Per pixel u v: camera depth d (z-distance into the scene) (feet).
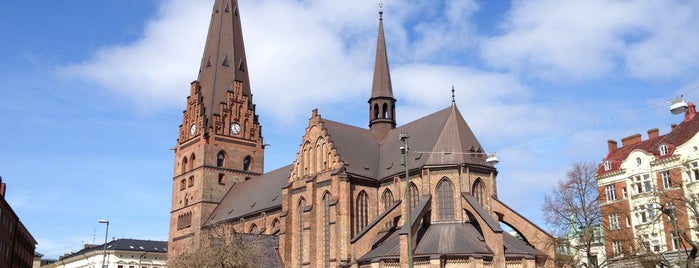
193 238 314.55
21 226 448.24
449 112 292.61
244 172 421.18
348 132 316.60
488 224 246.47
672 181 251.60
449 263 239.71
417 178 279.90
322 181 296.30
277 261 303.27
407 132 310.86
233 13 449.89
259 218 352.28
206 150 409.28
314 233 292.40
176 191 427.33
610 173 301.22
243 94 435.12
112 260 526.98
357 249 260.01
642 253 238.68
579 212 227.81
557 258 242.58
